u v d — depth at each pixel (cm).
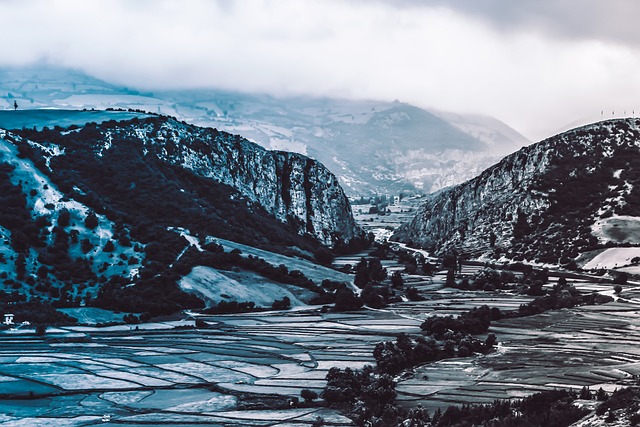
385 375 18112
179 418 16250
